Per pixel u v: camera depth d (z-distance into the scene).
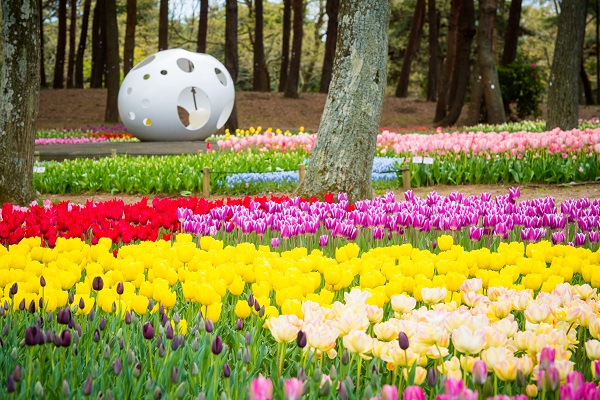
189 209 7.91
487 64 32.22
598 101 46.78
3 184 11.92
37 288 4.42
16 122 11.95
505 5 50.41
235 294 4.55
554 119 21.17
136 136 26.73
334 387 3.13
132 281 4.71
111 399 2.94
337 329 3.41
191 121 28.45
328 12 44.69
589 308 4.00
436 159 15.39
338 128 10.71
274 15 63.56
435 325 3.36
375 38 10.67
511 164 15.02
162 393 3.21
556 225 7.44
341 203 8.79
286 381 2.51
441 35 56.12
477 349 3.09
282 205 8.72
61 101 44.41
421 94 65.38
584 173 14.72
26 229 7.07
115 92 37.50
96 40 49.88
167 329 3.53
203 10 36.06
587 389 2.59
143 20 61.34
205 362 3.55
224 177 14.88
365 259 5.35
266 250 5.79
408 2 53.91
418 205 8.18
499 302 3.96
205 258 5.34
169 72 25.70
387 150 17.80
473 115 34.38
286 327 3.41
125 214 7.96
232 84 26.81
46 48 70.88
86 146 24.83
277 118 40.34
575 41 20.84
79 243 5.78
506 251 5.72
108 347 3.61
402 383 3.62
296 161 16.41
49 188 15.30
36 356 3.76
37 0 11.96
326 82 45.69
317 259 5.13
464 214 7.31
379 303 4.09
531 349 3.33
